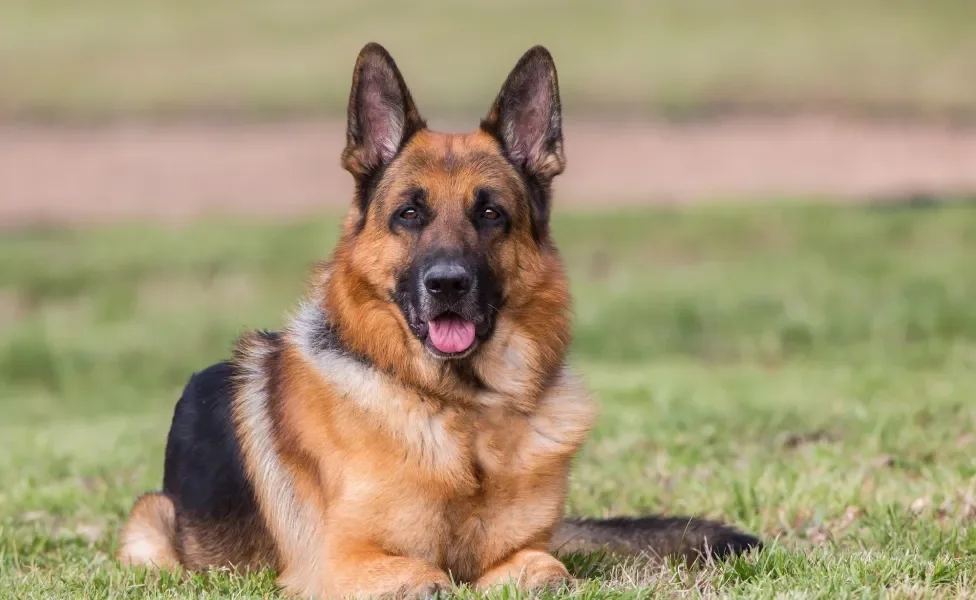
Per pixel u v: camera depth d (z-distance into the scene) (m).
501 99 7.04
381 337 6.44
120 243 24.91
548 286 6.82
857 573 6.07
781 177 29.67
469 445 6.38
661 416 11.54
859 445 9.84
